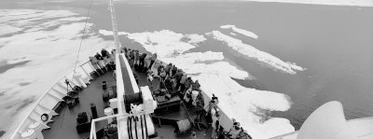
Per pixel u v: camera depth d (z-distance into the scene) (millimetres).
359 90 24453
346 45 41469
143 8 90438
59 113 8477
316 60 33656
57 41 41875
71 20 62156
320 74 28547
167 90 8453
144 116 5266
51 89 9500
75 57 33531
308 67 30906
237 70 29078
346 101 22297
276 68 30328
